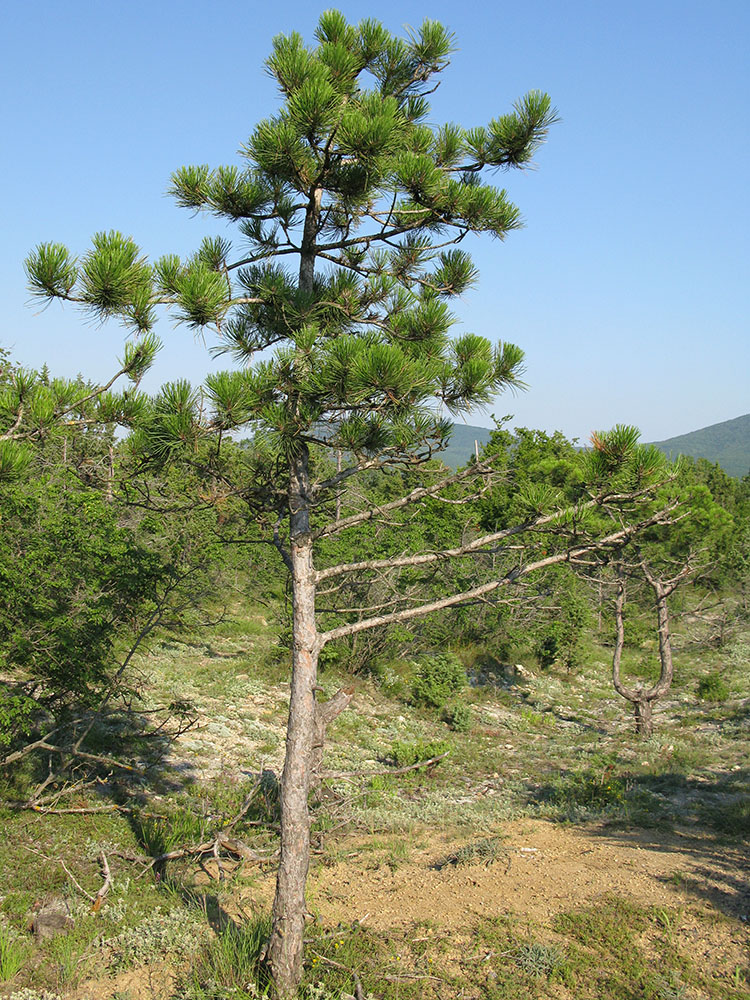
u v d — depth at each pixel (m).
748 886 7.38
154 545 10.30
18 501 7.95
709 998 5.43
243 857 7.81
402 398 4.70
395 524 6.02
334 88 5.05
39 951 5.87
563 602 20.73
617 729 16.78
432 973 5.83
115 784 9.72
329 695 16.09
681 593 25.23
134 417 4.88
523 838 9.35
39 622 8.15
